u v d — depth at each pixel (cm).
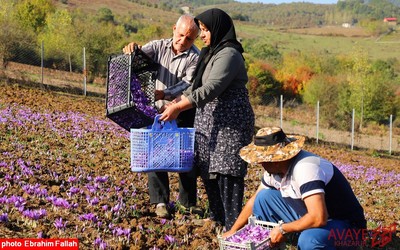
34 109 1667
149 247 593
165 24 14950
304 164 479
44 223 615
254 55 7819
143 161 601
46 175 821
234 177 607
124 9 16575
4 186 714
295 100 4109
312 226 468
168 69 669
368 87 3509
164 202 688
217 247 610
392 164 2022
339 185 492
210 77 584
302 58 5859
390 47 14800
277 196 529
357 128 3219
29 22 4772
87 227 621
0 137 1102
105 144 1243
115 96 621
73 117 1623
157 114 616
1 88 2136
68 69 3206
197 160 626
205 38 607
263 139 489
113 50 3300
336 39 16862
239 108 603
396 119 3700
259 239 482
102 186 808
